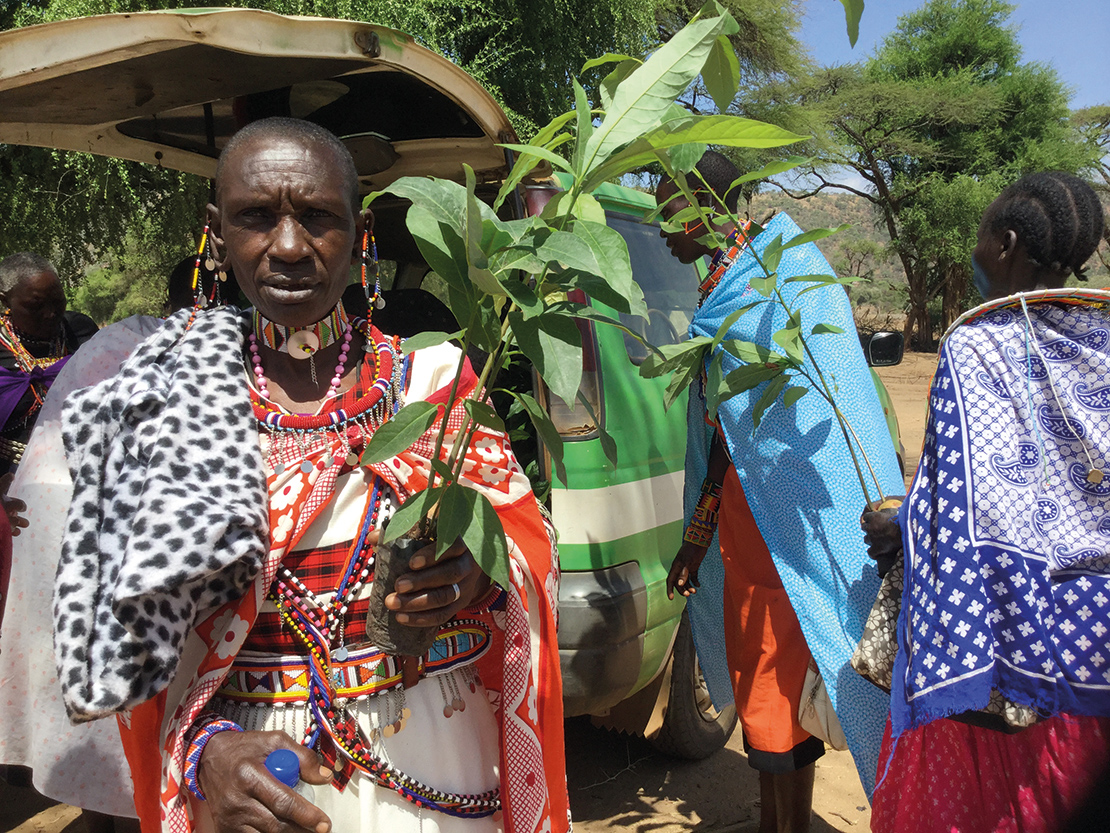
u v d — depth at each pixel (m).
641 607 2.92
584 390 2.88
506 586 1.21
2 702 2.43
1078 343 1.70
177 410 1.26
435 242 1.13
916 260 34.47
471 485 1.49
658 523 3.16
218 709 1.34
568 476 2.81
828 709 2.51
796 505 2.45
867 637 2.03
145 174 8.08
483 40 9.70
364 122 2.83
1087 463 1.64
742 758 3.71
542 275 1.21
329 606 1.34
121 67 1.97
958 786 1.78
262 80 2.21
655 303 3.55
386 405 1.42
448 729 1.42
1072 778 1.65
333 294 1.37
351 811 1.32
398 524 1.18
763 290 2.14
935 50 35.97
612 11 10.37
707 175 2.73
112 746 2.45
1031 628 1.58
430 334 1.22
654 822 3.15
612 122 1.16
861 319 44.12
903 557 1.86
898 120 32.62
